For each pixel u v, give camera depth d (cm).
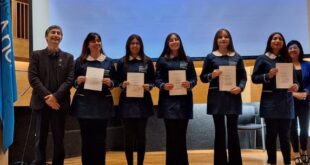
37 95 387
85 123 391
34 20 588
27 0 579
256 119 686
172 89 393
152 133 685
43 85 385
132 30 616
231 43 409
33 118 528
